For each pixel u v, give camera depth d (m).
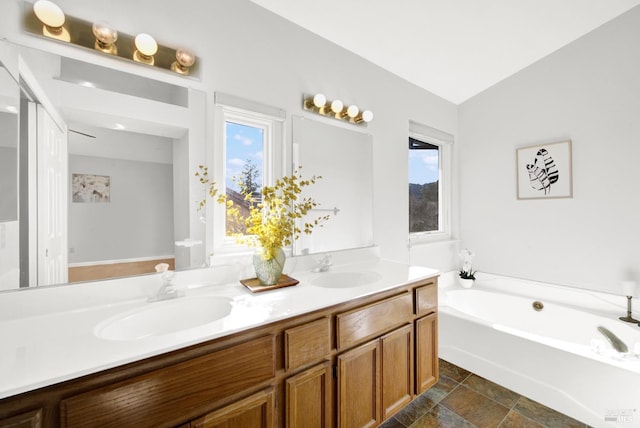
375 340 1.31
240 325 0.89
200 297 1.20
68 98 1.11
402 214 2.44
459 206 3.05
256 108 1.58
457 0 1.73
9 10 1.01
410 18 1.82
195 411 0.80
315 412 1.08
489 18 1.91
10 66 1.01
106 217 1.17
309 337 1.07
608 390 1.46
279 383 1.00
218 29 1.45
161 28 1.29
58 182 1.08
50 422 0.63
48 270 1.05
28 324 0.92
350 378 1.20
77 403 0.64
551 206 2.43
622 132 2.07
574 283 2.32
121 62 1.22
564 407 1.59
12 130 1.01
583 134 2.24
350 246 2.05
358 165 2.11
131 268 1.21
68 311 1.05
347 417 1.18
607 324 2.00
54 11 1.03
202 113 1.41
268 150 1.65
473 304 2.70
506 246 2.72
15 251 1.00
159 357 0.76
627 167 2.06
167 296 1.17
